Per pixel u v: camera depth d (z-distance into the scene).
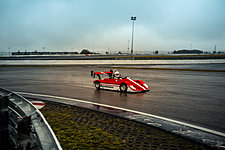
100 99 7.40
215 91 9.38
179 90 9.63
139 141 3.62
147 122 4.65
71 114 5.38
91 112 5.60
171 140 3.68
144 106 6.32
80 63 34.88
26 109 3.75
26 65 32.66
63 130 4.17
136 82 9.62
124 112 5.54
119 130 4.17
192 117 5.13
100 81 10.02
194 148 3.36
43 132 2.72
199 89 9.97
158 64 33.12
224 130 4.19
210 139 3.70
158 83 12.23
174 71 21.25
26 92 8.91
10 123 3.38
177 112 5.62
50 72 20.02
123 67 26.75
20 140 2.62
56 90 9.52
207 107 6.23
